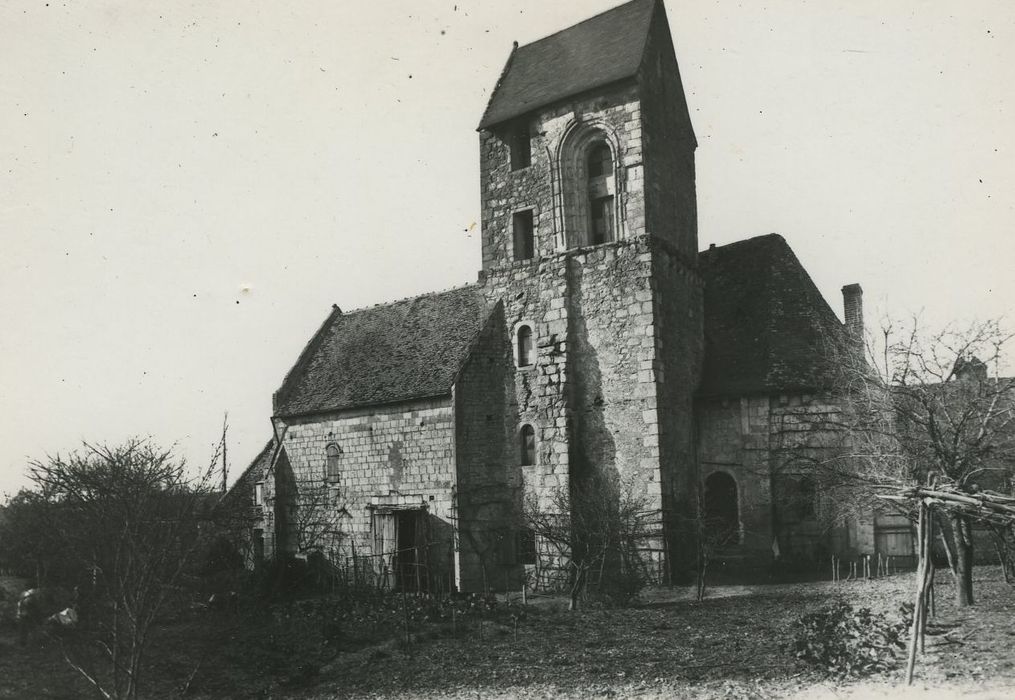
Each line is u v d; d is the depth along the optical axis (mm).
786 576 25969
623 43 29781
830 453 26703
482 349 29312
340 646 19109
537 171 30266
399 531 29344
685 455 28625
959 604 16969
